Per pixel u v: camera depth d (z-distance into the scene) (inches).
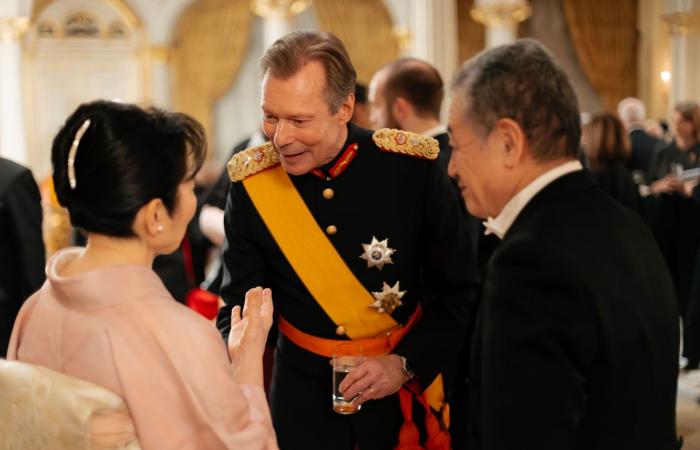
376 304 83.0
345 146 82.6
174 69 585.6
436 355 83.5
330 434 84.4
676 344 55.9
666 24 599.8
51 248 362.3
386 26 589.6
